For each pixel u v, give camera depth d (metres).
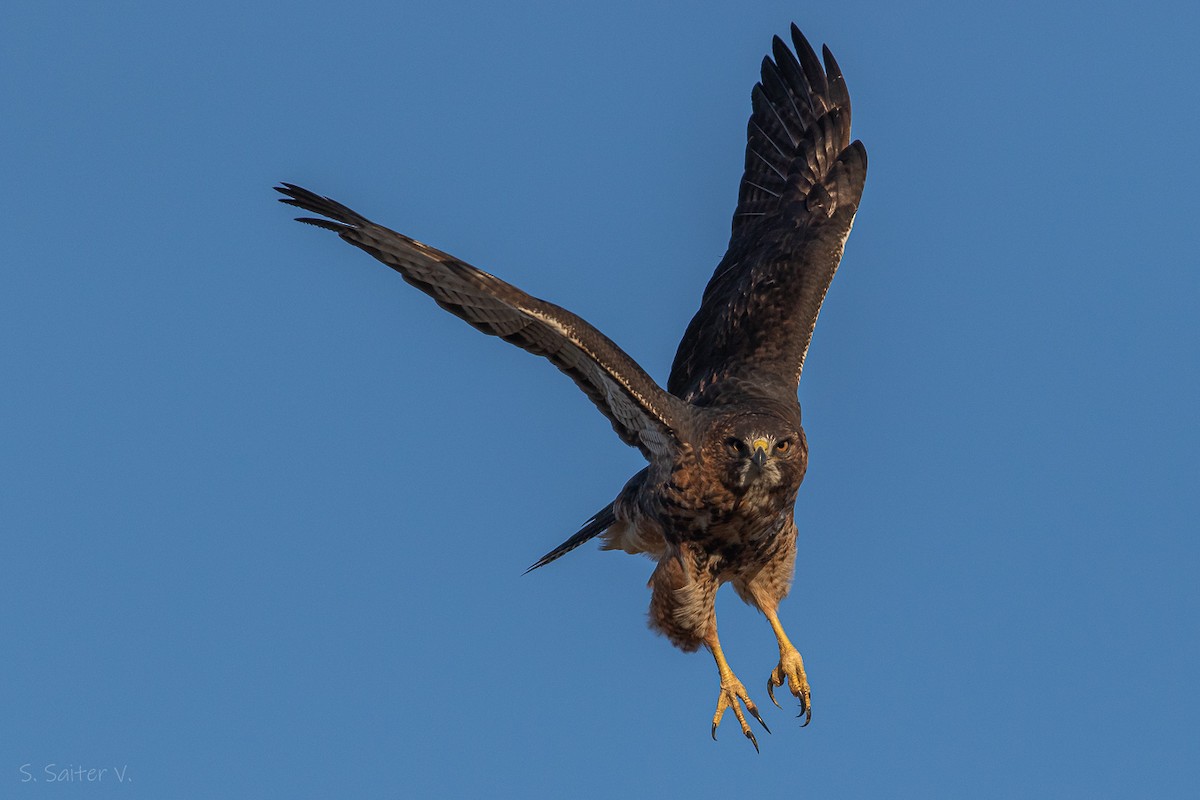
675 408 13.24
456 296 12.32
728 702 14.14
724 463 13.29
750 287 15.73
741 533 13.77
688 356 15.78
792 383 14.90
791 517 14.23
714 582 14.17
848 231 16.12
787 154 17.14
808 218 16.34
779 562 14.36
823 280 15.67
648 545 14.70
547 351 12.93
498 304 12.38
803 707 14.28
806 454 13.75
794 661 14.34
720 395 14.55
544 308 12.12
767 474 13.34
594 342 12.47
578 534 15.55
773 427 13.34
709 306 16.05
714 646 14.25
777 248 16.08
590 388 13.28
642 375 12.91
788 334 15.24
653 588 14.35
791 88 17.45
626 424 13.55
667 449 13.43
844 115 17.17
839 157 16.56
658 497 13.72
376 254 12.05
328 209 11.70
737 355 15.18
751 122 17.39
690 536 13.79
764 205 16.86
